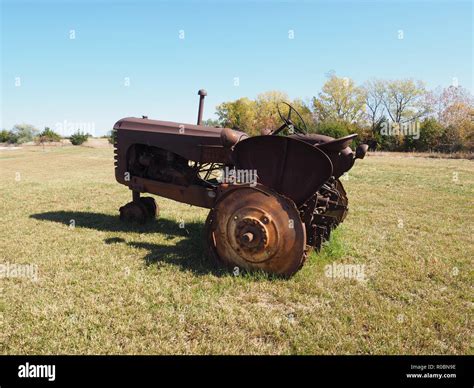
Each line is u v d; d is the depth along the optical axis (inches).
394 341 123.7
